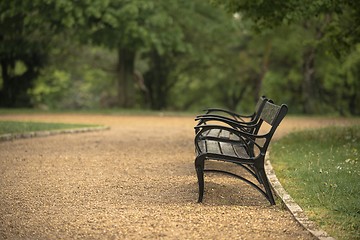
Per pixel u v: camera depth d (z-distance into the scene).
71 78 50.56
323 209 7.01
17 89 35.09
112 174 9.76
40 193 8.16
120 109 32.84
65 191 8.31
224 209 7.33
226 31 33.94
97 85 50.69
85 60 38.62
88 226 6.48
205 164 10.63
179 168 10.45
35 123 18.14
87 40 30.56
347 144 12.34
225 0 14.84
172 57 41.75
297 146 12.60
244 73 45.22
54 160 11.24
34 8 28.61
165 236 6.12
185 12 31.59
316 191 7.79
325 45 16.28
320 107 41.47
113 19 27.95
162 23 29.12
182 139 15.41
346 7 15.80
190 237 6.10
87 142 14.40
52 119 23.59
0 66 37.97
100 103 41.84
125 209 7.28
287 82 44.53
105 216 6.91
